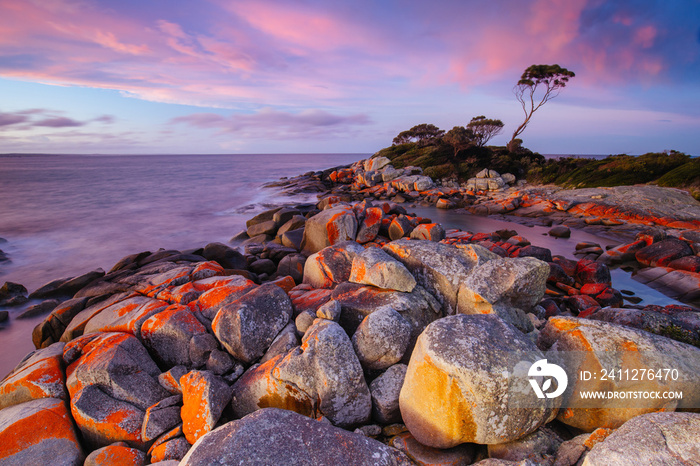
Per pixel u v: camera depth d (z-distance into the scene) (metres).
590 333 4.73
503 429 3.96
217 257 14.25
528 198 32.31
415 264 7.54
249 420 3.95
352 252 9.30
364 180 47.28
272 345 6.18
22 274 16.38
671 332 5.86
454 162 49.44
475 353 4.12
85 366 5.72
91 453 4.82
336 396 4.93
